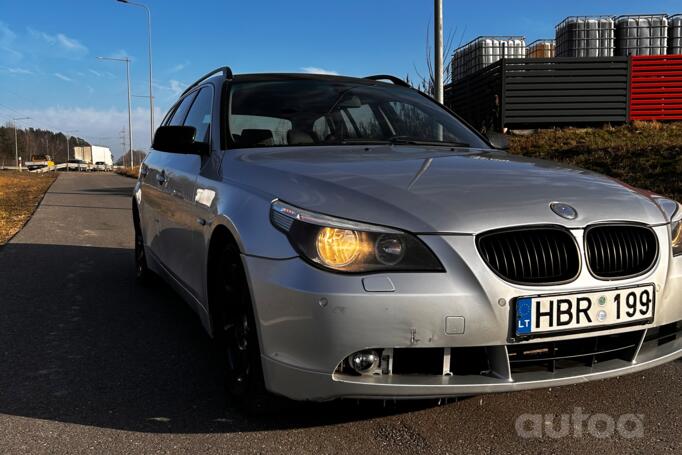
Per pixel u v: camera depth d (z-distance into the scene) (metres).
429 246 2.23
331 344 2.18
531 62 14.92
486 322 2.21
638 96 15.06
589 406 2.85
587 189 2.62
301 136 3.49
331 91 3.96
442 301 2.17
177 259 3.79
